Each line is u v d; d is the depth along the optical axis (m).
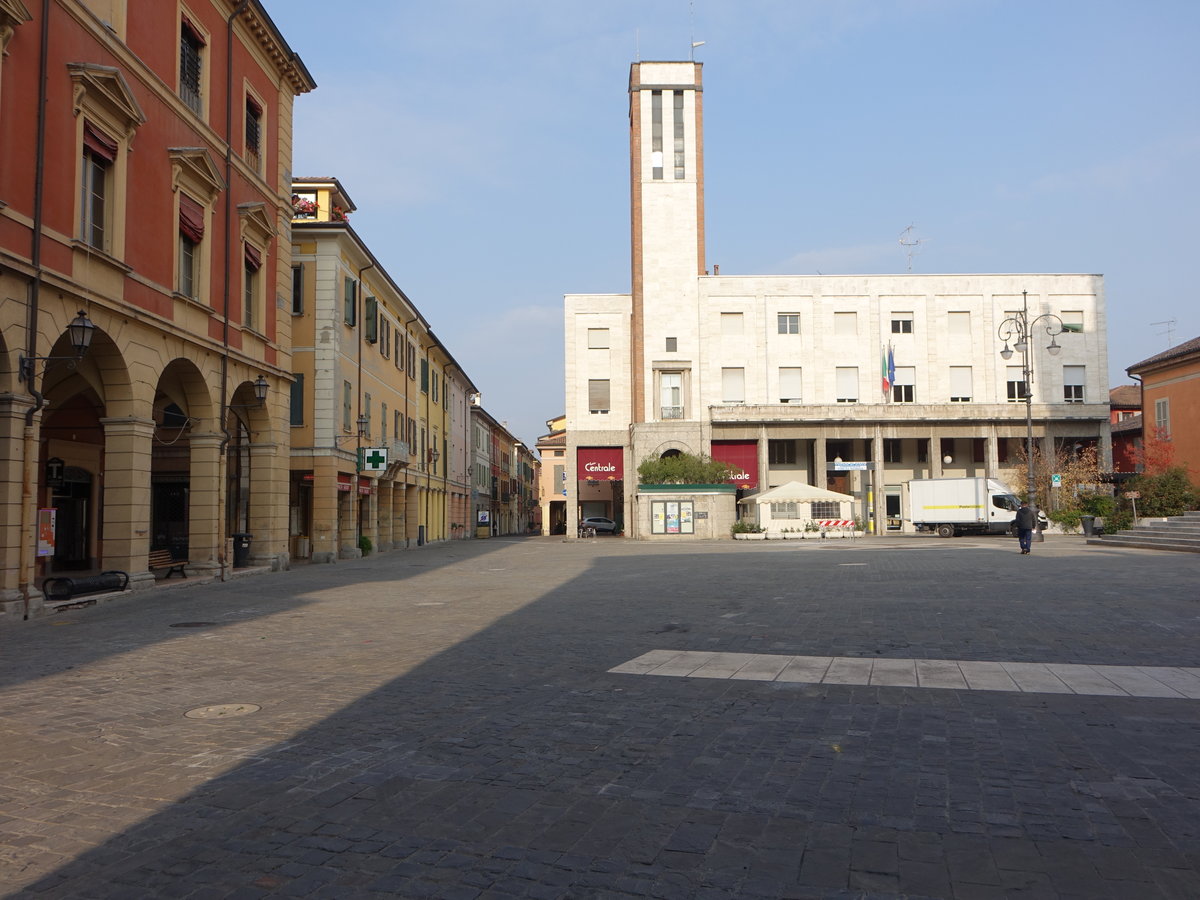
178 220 20.02
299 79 27.28
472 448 72.50
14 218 14.30
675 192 54.75
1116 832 4.37
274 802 5.01
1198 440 42.31
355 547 33.84
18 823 4.73
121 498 17.80
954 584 17.23
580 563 28.08
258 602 16.47
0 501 14.29
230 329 22.73
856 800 4.91
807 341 54.16
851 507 50.69
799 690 7.79
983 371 54.06
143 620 13.91
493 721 6.84
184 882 3.96
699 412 53.59
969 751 5.82
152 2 18.91
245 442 28.12
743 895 3.75
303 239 31.86
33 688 8.45
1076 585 16.58
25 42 14.68
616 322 56.62
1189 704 7.07
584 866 4.07
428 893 3.81
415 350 48.00
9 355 14.38
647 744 6.12
